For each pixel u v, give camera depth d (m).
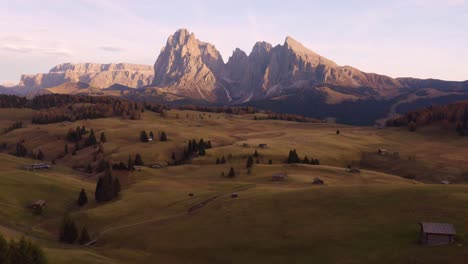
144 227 88.69
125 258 67.75
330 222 71.81
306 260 58.97
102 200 116.12
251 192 104.81
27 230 88.06
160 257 68.81
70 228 84.69
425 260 51.06
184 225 85.31
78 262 56.00
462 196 74.50
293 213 80.19
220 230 77.88
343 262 55.44
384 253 55.69
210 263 64.75
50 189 120.38
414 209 70.88
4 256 46.38
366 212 73.88
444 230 55.91
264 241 68.75
